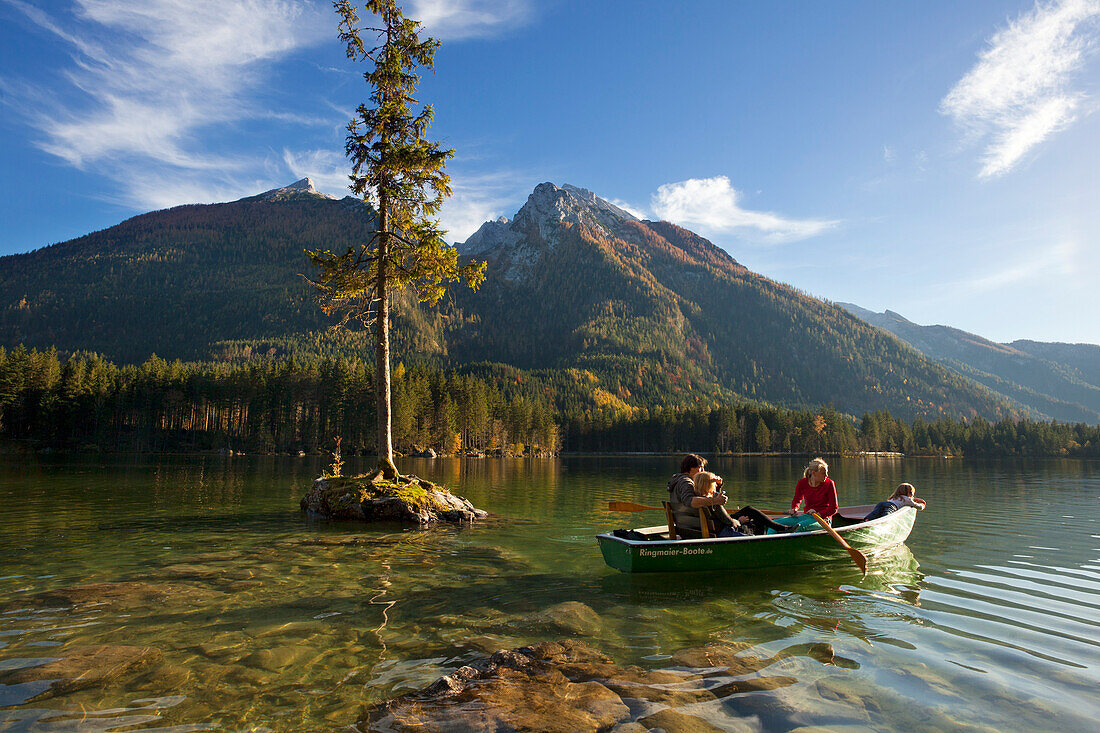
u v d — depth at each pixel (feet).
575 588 24.12
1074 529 42.29
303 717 12.08
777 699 13.20
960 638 17.87
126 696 13.00
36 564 27.71
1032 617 20.16
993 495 76.13
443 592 23.24
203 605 20.74
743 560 26.53
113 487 74.13
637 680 14.24
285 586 23.82
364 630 18.19
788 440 452.76
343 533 38.86
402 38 53.62
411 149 52.54
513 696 13.12
